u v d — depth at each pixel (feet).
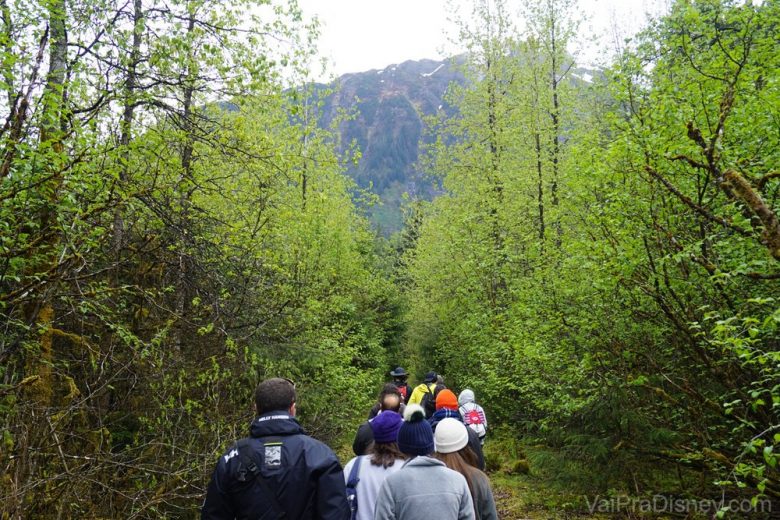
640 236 21.08
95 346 19.56
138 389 20.81
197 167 26.35
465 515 9.72
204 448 19.74
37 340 18.28
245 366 23.95
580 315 25.91
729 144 19.62
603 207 23.56
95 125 18.20
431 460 10.03
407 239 110.32
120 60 21.49
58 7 18.35
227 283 24.90
